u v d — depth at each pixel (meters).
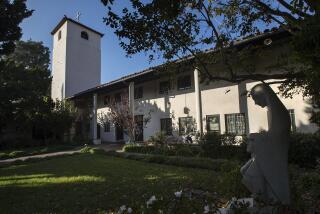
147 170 9.95
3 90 22.41
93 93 25.02
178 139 16.95
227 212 3.21
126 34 4.81
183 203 3.25
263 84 4.05
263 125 13.38
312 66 3.52
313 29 2.86
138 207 3.25
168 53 5.31
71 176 9.31
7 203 6.32
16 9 12.71
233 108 14.72
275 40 9.63
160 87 19.56
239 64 5.62
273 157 3.71
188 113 17.28
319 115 4.95
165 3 4.28
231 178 4.94
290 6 4.09
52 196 6.75
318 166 7.28
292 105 11.99
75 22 31.08
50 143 25.58
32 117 24.45
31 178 9.36
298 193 4.25
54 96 31.33
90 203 5.98
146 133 20.39
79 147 22.62
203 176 8.30
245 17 5.83
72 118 26.11
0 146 23.64
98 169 10.56
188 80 17.50
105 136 25.73
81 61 31.25
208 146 12.27
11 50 13.25
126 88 22.59
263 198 3.66
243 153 11.02
